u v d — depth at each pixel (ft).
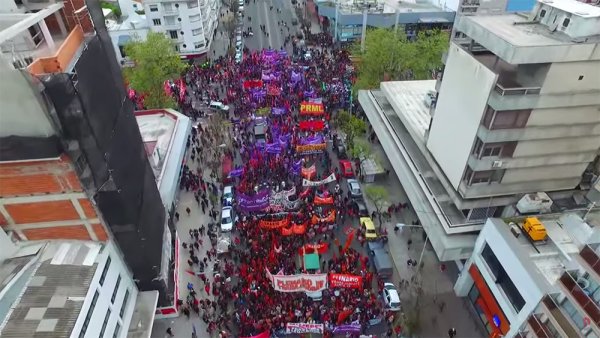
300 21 293.23
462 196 99.40
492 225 90.63
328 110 184.44
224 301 104.58
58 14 71.26
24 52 68.03
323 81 203.31
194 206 139.85
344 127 168.04
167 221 114.11
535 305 77.51
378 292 109.40
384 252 116.16
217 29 284.61
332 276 100.48
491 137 85.81
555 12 82.84
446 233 102.53
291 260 114.52
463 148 95.86
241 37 262.47
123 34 220.02
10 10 72.08
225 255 118.73
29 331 65.00
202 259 120.47
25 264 75.72
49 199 73.00
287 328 94.48
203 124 180.24
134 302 94.68
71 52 67.51
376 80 177.06
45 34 66.95
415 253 121.70
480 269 96.89
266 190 130.31
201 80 212.02
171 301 102.73
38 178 69.36
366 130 173.17
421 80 165.17
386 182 148.15
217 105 185.88
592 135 89.81
